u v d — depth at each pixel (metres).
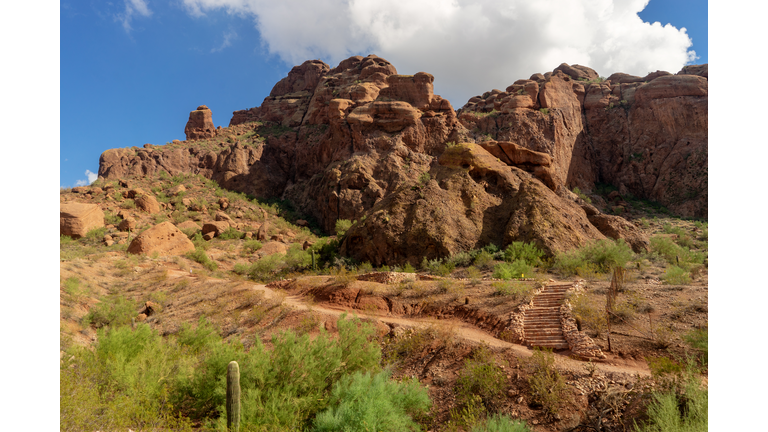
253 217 68.56
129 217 53.84
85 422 7.33
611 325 14.37
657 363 10.56
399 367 14.93
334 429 8.59
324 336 12.45
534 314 16.58
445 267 31.73
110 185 66.62
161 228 43.47
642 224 63.78
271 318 21.30
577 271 25.28
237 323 21.84
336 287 23.86
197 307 24.81
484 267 30.92
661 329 13.14
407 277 25.06
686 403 8.82
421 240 36.78
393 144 72.56
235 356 10.71
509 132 74.75
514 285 19.72
